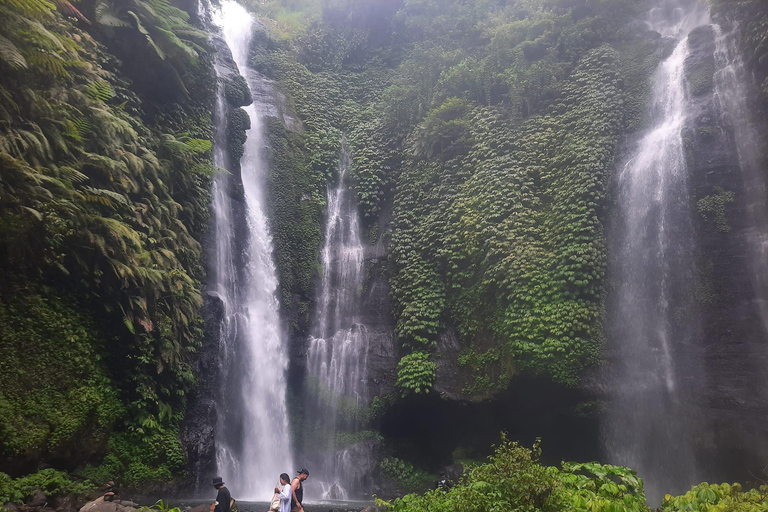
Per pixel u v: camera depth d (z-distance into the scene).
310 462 19.61
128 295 13.42
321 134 26.38
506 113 22.48
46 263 11.59
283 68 28.38
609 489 7.70
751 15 19.66
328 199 24.97
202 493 14.65
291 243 23.08
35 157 11.71
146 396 13.29
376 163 24.95
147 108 17.59
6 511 9.36
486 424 18.89
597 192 18.69
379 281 22.25
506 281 18.52
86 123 13.27
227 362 17.92
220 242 19.36
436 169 23.03
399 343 20.53
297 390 21.09
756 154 17.92
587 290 17.41
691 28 22.81
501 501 7.07
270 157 24.42
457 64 25.09
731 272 17.22
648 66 21.83
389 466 19.39
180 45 17.28
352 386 20.53
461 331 19.66
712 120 19.17
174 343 14.55
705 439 16.09
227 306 18.70
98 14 15.44
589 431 17.17
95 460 11.98
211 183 19.36
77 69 14.06
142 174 15.09
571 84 21.91
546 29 24.03
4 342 10.72
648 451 16.56
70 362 11.76
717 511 7.38
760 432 15.50
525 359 17.31
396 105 25.91
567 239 18.31
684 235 18.20
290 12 32.81
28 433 10.48
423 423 19.91
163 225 15.44
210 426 15.62
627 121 21.03
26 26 11.88
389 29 30.41
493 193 20.31
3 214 10.83
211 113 20.42
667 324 17.59
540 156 20.72
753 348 16.25
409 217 22.80
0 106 11.16
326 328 22.23
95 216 12.52
